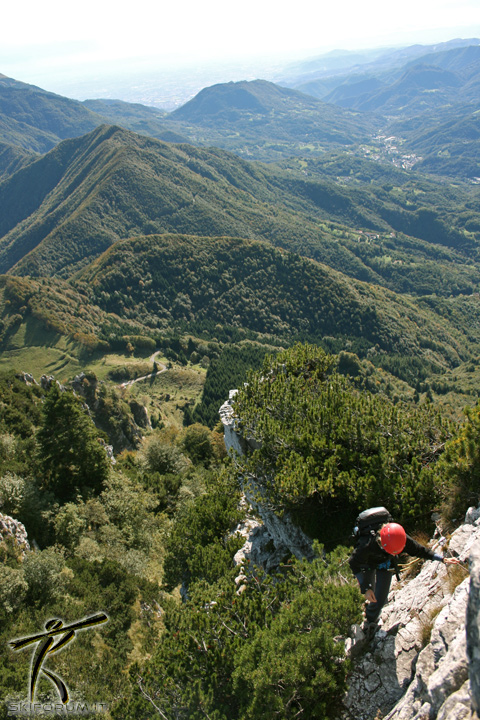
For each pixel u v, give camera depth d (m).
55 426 37.53
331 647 7.48
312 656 7.57
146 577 30.06
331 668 7.53
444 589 7.82
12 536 26.44
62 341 156.00
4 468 36.66
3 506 30.69
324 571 9.79
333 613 8.05
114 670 19.55
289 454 18.38
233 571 16.31
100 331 174.38
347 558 9.84
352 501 14.69
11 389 70.50
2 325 158.25
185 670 11.16
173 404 127.38
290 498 15.93
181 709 10.66
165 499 47.00
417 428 16.30
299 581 10.42
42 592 22.69
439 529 11.12
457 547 8.53
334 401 19.47
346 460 16.06
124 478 42.72
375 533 7.54
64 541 30.20
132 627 23.55
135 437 80.06
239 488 30.84
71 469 37.44
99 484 39.25
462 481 10.77
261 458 19.34
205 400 128.62
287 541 17.97
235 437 24.41
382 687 7.18
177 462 56.62
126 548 33.09
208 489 32.50
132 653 21.41
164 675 11.89
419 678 6.26
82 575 26.19
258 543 22.09
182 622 13.04
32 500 31.44
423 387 160.50
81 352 152.75
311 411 18.97
